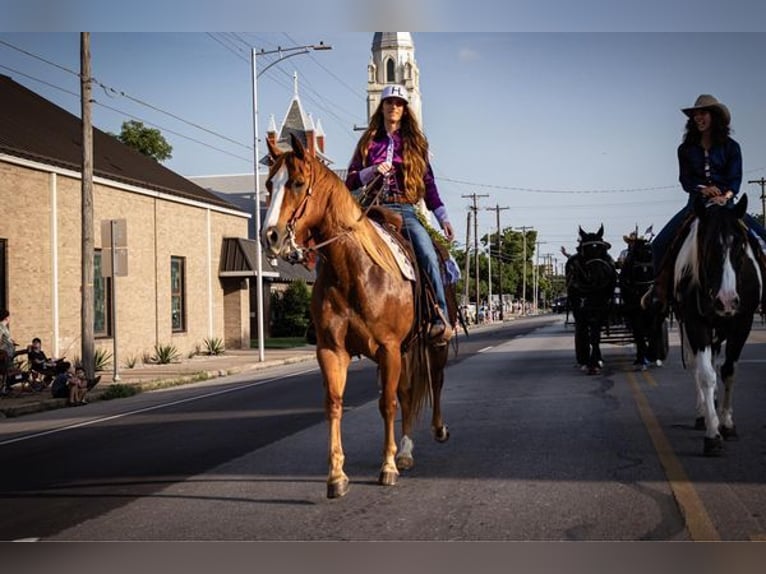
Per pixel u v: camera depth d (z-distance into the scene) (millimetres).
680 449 7539
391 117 7121
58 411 14516
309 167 5902
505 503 5891
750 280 7363
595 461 7129
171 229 27609
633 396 11406
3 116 22828
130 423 11719
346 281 6031
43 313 20719
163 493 6691
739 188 7852
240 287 32188
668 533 5113
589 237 14961
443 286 7324
